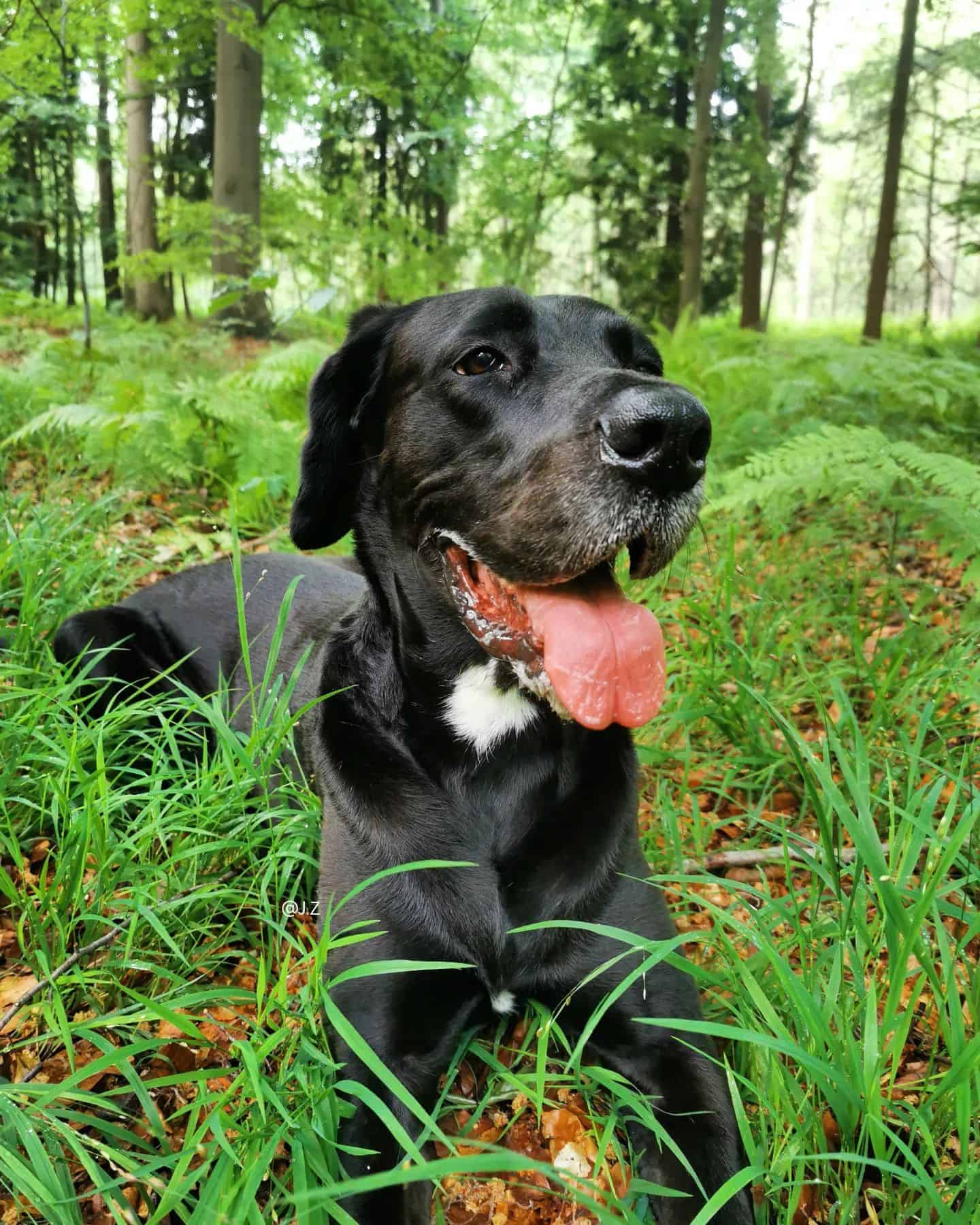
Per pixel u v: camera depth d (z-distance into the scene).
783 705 0.82
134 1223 0.37
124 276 2.56
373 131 5.12
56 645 0.81
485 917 0.50
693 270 4.15
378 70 3.59
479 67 4.68
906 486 1.14
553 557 0.48
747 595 1.00
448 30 3.23
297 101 4.17
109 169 4.42
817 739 0.82
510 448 0.50
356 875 0.52
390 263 2.68
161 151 5.13
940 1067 0.50
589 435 0.47
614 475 0.46
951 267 9.66
